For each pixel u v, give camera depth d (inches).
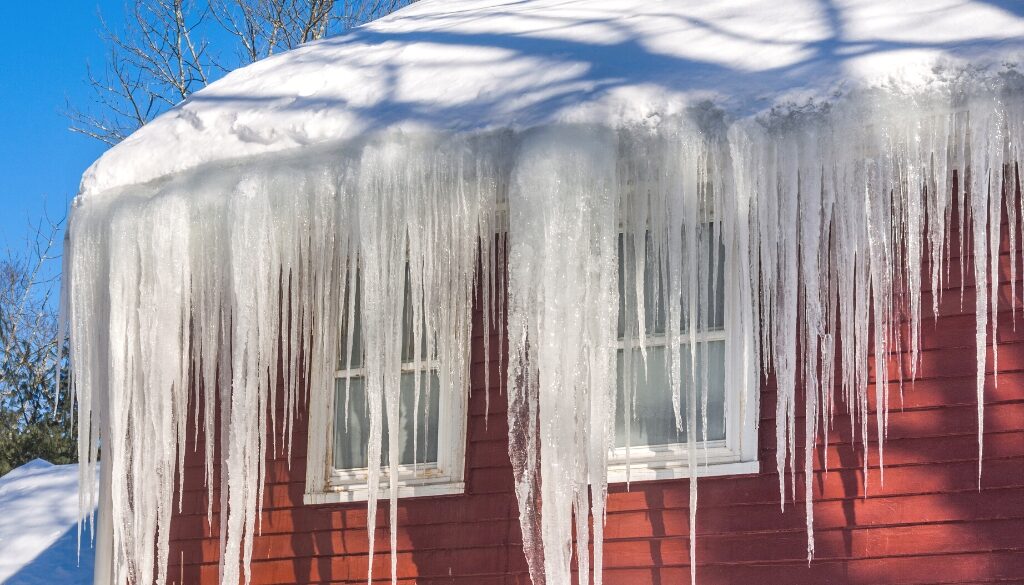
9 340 1007.0
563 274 231.5
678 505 247.9
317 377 286.5
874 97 211.8
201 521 300.0
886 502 231.5
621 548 250.4
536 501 259.3
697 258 249.3
